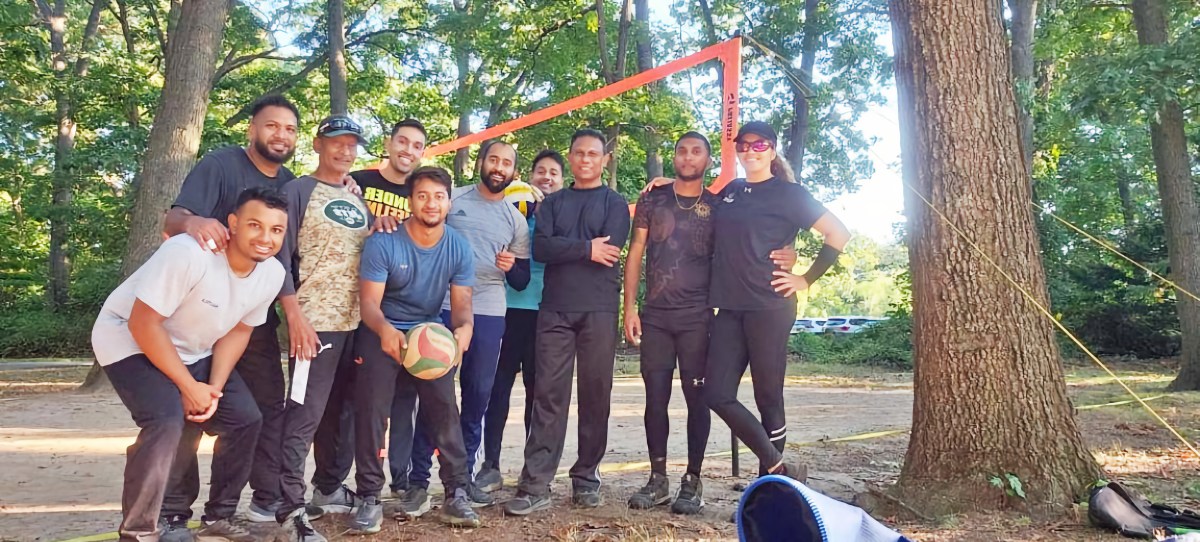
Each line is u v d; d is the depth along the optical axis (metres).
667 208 4.63
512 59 22.47
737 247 4.36
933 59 4.50
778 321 4.33
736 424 4.31
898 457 6.35
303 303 4.04
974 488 4.28
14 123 24.42
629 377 15.60
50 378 14.85
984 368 4.36
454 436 4.14
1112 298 21.09
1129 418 8.11
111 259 23.98
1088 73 12.52
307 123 26.23
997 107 4.48
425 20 23.69
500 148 4.75
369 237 4.09
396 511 4.44
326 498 4.42
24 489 5.21
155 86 23.67
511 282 4.86
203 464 6.13
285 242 3.91
